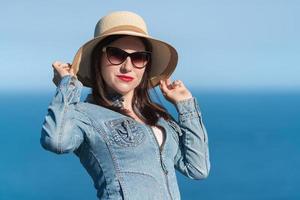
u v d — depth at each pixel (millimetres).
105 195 4984
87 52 5320
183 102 5711
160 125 5457
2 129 140375
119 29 5258
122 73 5230
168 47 5648
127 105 5422
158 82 5898
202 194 55906
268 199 53969
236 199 53688
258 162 75875
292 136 111000
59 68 5137
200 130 5691
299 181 61969
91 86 5398
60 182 61469
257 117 181750
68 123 4852
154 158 5105
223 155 84000
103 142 5000
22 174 66750
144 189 4941
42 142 4863
